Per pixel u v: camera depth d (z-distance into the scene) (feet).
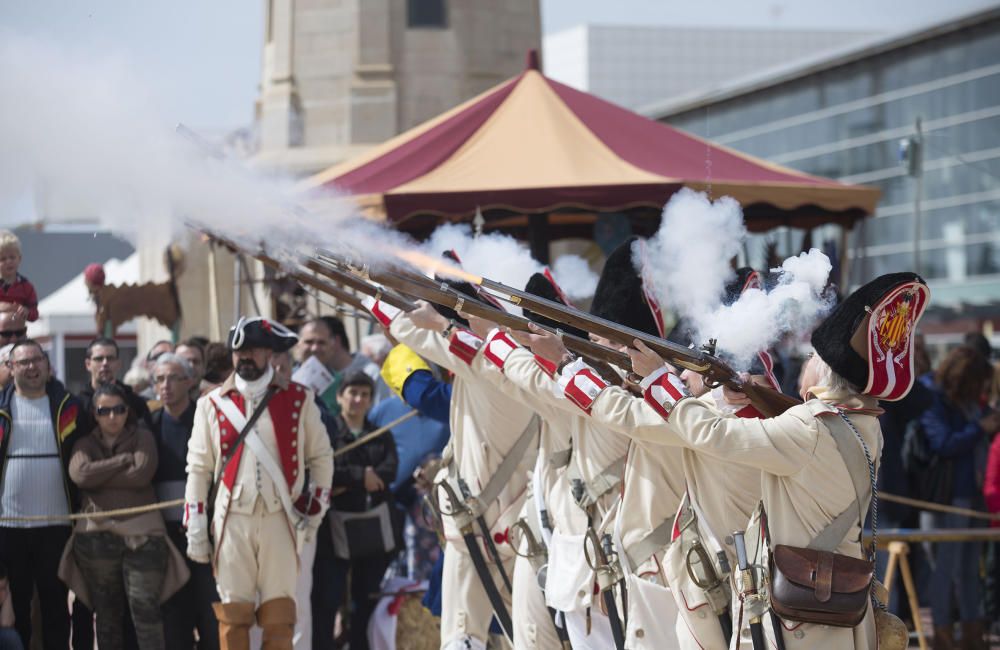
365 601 47.47
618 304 32.27
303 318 69.87
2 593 41.63
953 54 155.53
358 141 93.61
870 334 25.03
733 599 28.14
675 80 305.73
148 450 44.29
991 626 57.93
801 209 69.31
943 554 54.13
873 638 26.20
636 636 30.53
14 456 43.65
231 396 42.16
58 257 91.04
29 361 43.55
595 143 64.85
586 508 32.24
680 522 29.43
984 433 55.06
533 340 28.96
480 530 36.99
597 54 302.86
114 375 47.29
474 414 37.24
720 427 25.34
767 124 178.91
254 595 41.88
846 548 25.32
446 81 95.45
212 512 42.47
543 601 34.65
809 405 25.30
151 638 43.65
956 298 156.25
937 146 157.99
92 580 43.96
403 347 41.73
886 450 53.98
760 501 26.30
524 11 99.14
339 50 94.38
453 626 37.40
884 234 165.78
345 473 46.55
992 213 151.74
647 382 26.37
